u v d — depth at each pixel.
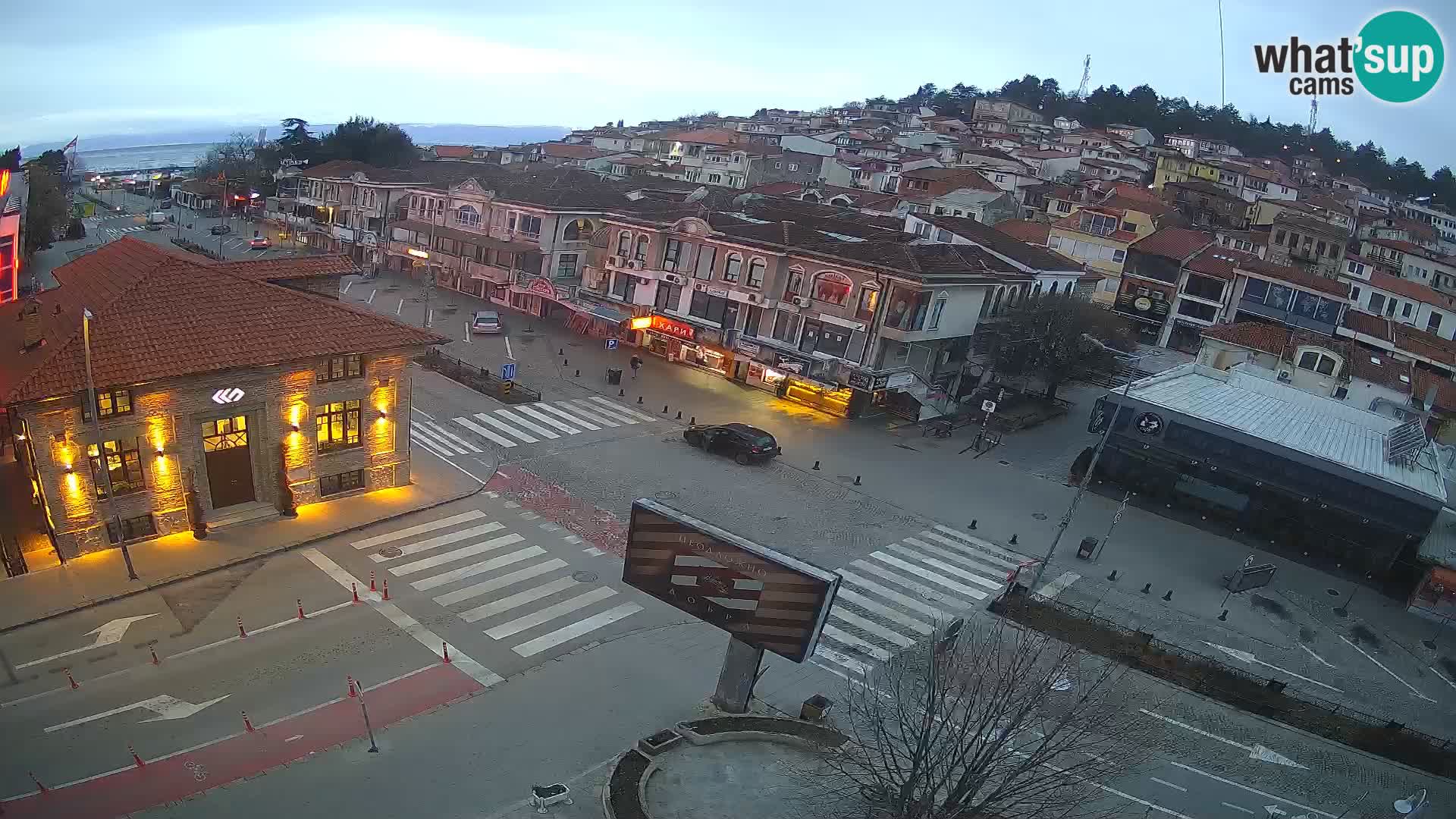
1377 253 92.94
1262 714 28.89
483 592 30.84
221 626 27.16
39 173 86.56
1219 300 76.31
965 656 29.11
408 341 35.28
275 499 33.94
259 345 31.83
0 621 26.03
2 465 34.59
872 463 47.41
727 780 21.89
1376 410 59.75
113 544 30.28
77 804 19.64
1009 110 178.38
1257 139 178.50
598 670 27.17
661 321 62.44
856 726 25.16
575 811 20.67
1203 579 38.66
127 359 28.97
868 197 94.88
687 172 115.69
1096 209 85.56
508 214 74.31
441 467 40.69
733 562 23.28
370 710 24.02
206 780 20.75
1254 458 43.09
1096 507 45.16
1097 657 30.69
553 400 52.19
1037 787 20.36
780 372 56.53
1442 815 25.08
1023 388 64.25
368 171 91.81
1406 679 33.06
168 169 191.75
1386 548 40.50
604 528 36.66
